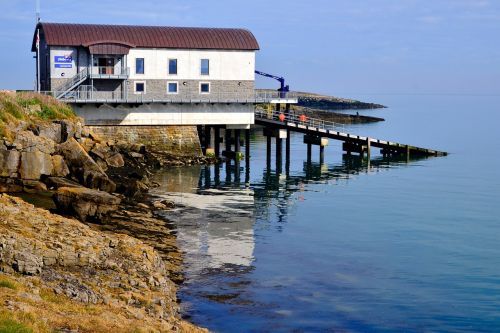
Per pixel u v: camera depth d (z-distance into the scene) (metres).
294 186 61.19
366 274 34.22
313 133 79.81
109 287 26.36
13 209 32.69
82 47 64.00
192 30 69.81
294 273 34.06
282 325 27.28
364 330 27.11
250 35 71.25
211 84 68.88
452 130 140.38
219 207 49.59
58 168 47.84
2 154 45.47
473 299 30.75
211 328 26.55
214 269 34.06
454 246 39.94
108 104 65.25
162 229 41.31
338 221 46.53
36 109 54.59
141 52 66.00
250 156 84.00
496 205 53.38
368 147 84.00
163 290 28.48
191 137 72.12
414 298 30.78
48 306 21.42
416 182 65.19
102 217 40.06
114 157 56.75
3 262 24.91
